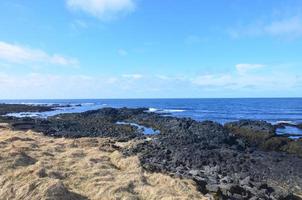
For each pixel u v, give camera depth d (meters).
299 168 22.88
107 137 34.69
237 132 39.25
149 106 139.38
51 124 45.88
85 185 12.15
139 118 59.31
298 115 80.94
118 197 10.99
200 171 18.73
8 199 10.85
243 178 18.17
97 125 46.75
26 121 48.75
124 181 12.41
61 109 111.81
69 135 35.44
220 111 97.69
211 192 14.20
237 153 26.25
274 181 19.84
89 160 15.50
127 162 15.99
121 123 54.81
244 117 73.88
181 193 12.35
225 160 23.77
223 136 34.00
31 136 23.14
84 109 111.88
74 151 17.19
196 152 25.41
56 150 17.72
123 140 31.95
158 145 28.78
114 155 17.27
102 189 11.53
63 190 11.00
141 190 11.81
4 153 14.69
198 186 14.45
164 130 42.59
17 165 13.66
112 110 72.75
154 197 11.24
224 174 19.36
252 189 15.62
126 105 153.62
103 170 13.84
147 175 14.12
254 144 33.38
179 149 26.73
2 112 87.31
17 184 11.57
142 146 27.67
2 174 12.66
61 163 14.70
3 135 21.42
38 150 16.86
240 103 166.00
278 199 15.55
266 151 29.92
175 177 15.30
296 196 16.78
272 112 93.12
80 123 49.50
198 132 37.69
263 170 22.20
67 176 12.91
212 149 27.92
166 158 23.11
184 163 21.58
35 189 11.00
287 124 53.38
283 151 29.95
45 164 13.84
